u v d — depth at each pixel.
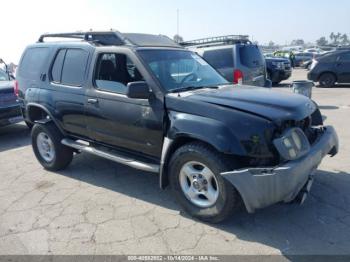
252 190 3.33
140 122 4.23
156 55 4.54
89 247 3.49
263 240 3.47
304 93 8.46
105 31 5.10
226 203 3.55
